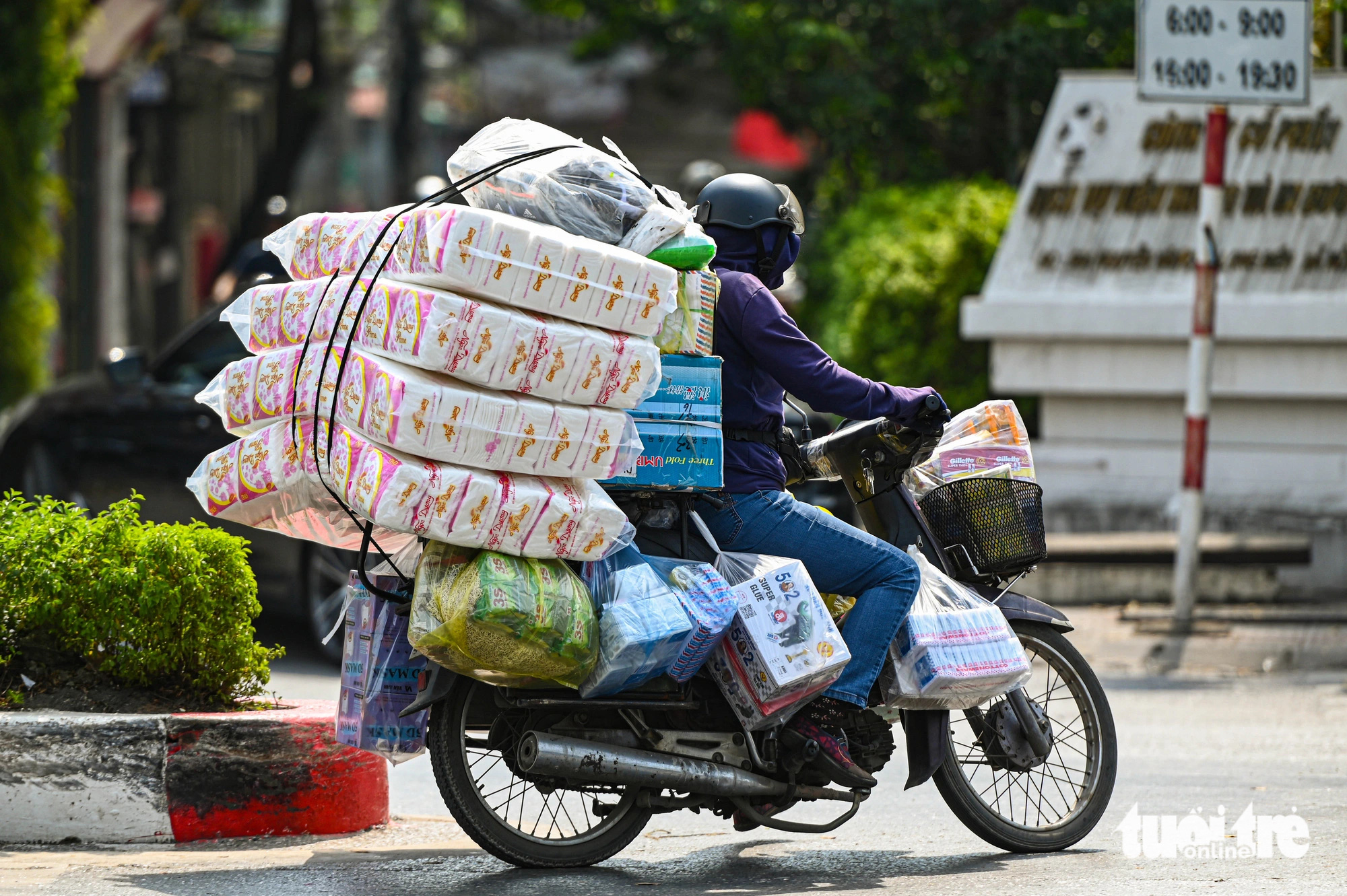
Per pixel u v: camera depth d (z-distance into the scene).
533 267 12.67
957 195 39.00
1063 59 42.69
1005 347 34.81
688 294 13.80
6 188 48.53
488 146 13.71
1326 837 15.66
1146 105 34.41
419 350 12.47
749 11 46.94
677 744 14.19
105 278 67.31
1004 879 14.10
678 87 58.94
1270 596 31.11
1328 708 23.58
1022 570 15.46
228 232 83.69
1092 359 34.31
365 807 16.05
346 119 99.12
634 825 14.58
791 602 13.93
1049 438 35.16
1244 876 14.09
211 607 16.05
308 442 13.44
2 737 14.84
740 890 13.71
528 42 95.50
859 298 37.88
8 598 15.80
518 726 14.19
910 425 14.59
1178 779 18.59
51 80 49.91
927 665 14.38
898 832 16.39
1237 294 33.31
